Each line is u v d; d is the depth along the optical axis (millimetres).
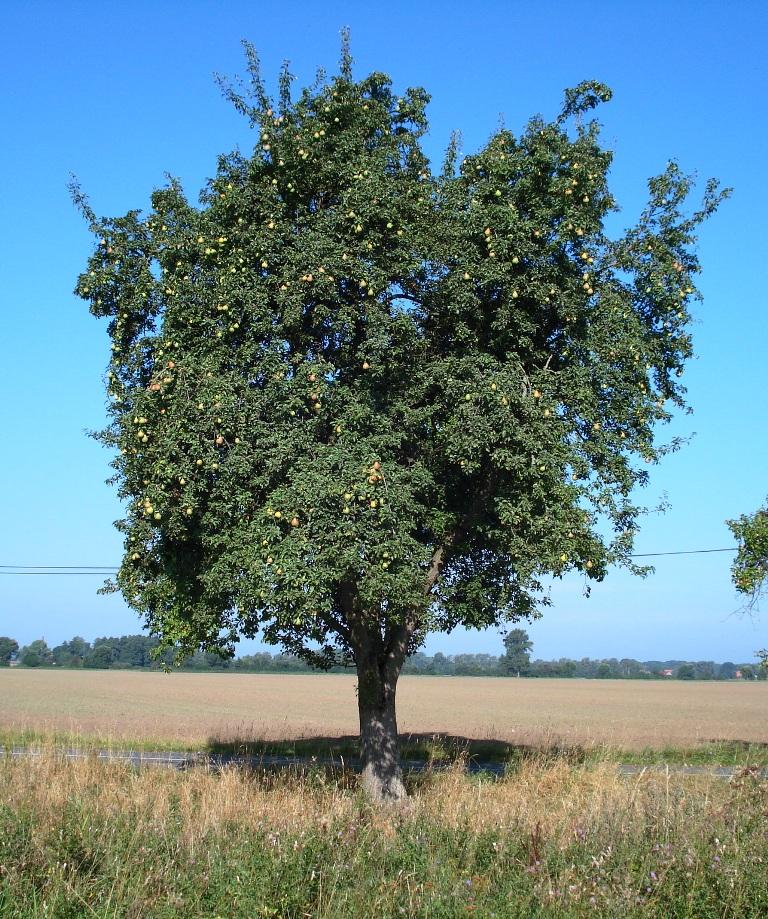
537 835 7828
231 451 12750
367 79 15656
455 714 54156
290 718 47125
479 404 13227
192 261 14422
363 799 10516
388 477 12867
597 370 14055
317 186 14680
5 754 13883
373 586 12289
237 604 13672
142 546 14438
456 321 14547
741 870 6801
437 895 6734
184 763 19266
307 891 6750
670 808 8414
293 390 13203
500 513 13555
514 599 15914
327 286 13477
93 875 7062
